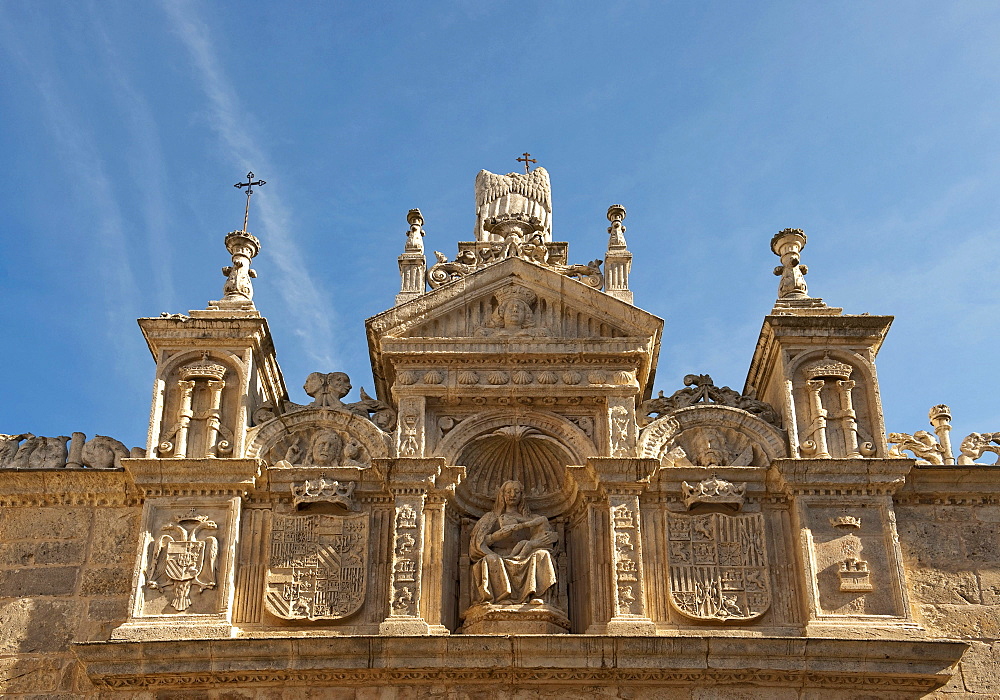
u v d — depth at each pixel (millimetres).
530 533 20750
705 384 22016
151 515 20250
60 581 20344
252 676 18844
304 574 20000
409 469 20469
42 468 21078
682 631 19453
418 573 19781
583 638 18734
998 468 20766
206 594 19719
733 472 20625
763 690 18812
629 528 20062
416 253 23406
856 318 21812
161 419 21172
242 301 22359
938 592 20172
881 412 21203
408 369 21594
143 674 18781
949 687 19312
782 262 23047
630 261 23141
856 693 18828
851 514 20234
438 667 18703
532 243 23625
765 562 20016
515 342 21688
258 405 22203
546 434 21328
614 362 21609
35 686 19516
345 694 18828
